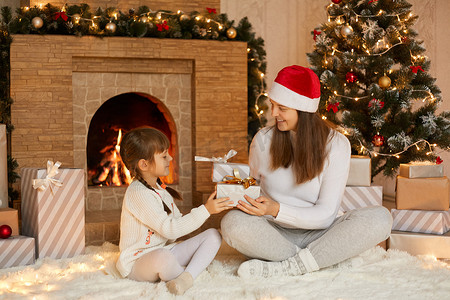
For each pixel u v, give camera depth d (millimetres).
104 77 3549
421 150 3318
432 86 3516
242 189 2057
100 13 3346
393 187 4594
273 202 2070
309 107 2113
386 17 3547
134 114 3797
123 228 2121
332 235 2080
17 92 3215
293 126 2172
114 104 3738
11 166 3158
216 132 3619
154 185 2219
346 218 2146
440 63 4590
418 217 2553
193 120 3660
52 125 3287
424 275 2082
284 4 4543
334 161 2152
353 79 3488
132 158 2125
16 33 3225
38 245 2395
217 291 1881
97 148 3697
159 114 3854
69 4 3479
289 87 2105
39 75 3248
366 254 2408
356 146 3459
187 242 2105
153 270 1946
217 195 2066
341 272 2107
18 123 3223
